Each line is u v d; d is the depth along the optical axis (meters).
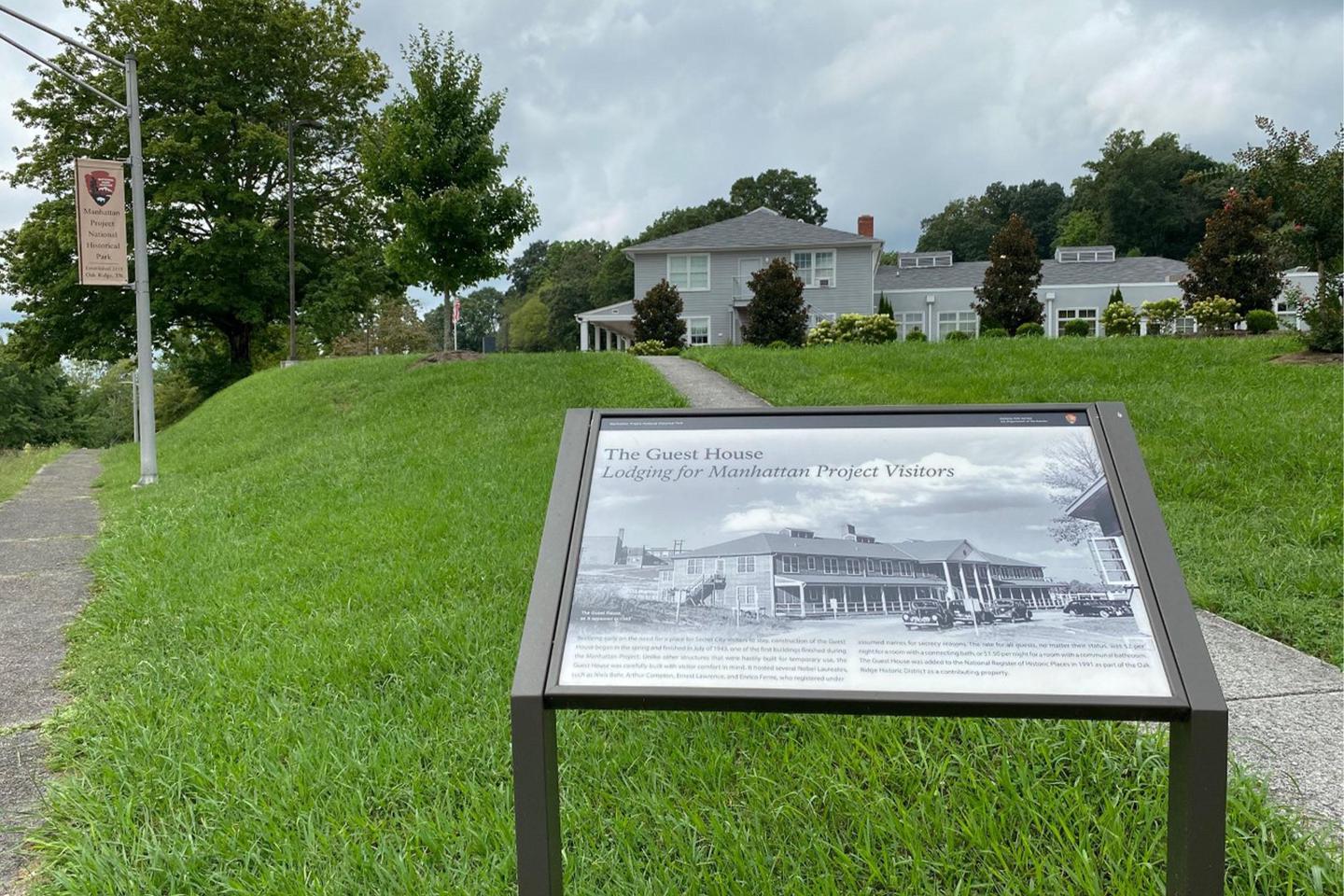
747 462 2.18
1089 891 2.14
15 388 51.59
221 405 18.64
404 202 15.90
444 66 16.16
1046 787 2.62
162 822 2.72
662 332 31.41
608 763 2.94
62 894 2.43
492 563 5.21
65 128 30.58
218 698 3.63
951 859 2.35
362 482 8.19
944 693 1.71
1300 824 2.39
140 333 11.88
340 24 34.84
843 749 2.88
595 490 2.16
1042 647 1.78
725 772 2.87
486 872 2.37
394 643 4.02
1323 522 5.14
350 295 32.66
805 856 2.41
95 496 12.35
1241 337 14.70
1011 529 1.97
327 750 3.04
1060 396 9.42
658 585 1.96
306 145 33.72
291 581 5.35
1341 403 8.22
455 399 12.38
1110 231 73.62
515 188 16.55
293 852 2.51
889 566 1.94
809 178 79.88
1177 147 73.56
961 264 41.69
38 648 4.84
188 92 30.86
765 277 29.59
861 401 9.97
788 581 1.94
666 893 2.25
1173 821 1.79
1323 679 3.38
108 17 31.20
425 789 2.84
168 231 31.44
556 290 69.94
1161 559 1.87
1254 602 4.16
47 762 3.33
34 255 30.52
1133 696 1.69
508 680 3.60
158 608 5.08
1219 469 6.43
